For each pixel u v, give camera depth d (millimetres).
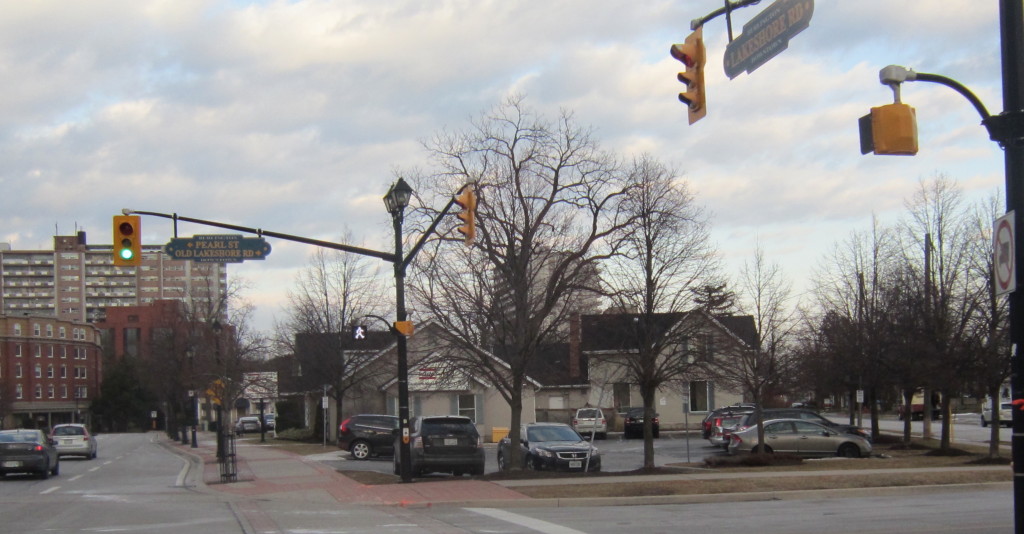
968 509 16828
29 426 105438
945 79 9250
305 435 55469
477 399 49812
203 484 25422
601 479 22547
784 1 10102
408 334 22859
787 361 29266
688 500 19375
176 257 20062
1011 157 8547
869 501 18859
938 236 32125
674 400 53344
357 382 47281
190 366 53094
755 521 15547
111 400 116438
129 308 135125
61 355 116062
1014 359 8359
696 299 25016
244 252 20516
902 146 9094
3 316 106688
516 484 21578
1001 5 8703
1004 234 8477
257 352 67562
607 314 25797
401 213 22953
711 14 11375
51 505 19719
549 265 25516
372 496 20219
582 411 47906
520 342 24000
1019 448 8250
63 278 175375
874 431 38844
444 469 25094
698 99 11422
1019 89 8555
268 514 17578
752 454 28875
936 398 53594
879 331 35281
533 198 24125
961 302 29984
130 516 17391
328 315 48219
